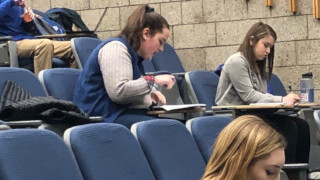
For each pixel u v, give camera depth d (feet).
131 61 12.34
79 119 10.72
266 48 15.71
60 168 8.72
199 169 11.21
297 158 14.87
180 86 16.76
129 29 12.38
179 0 22.07
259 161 5.67
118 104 12.25
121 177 9.69
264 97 15.33
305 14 21.04
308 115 16.06
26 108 10.30
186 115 14.60
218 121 12.16
